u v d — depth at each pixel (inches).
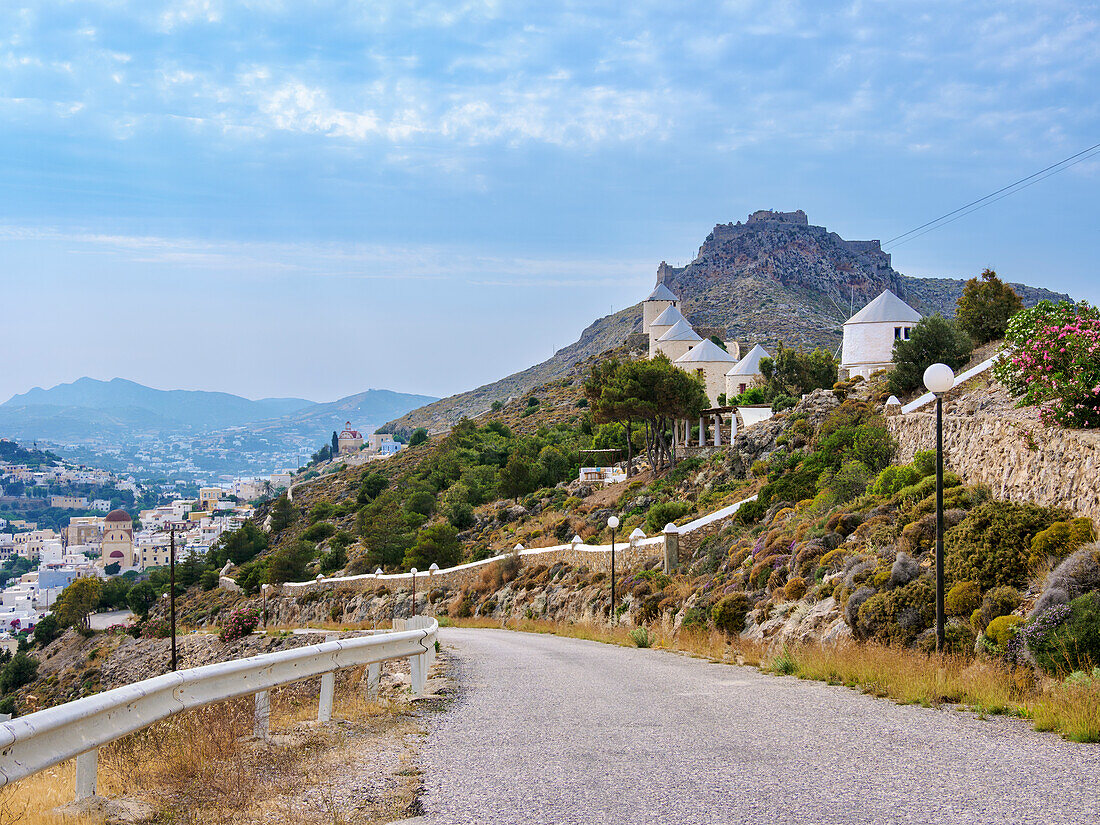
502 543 2652.6
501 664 793.6
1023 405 786.8
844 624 728.3
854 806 270.8
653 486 2349.9
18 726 237.1
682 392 2586.1
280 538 5039.4
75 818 262.2
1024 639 492.4
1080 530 579.5
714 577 1187.9
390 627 1801.2
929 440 1105.4
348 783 317.7
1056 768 315.0
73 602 4279.0
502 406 7691.9
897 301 2438.5
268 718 401.4
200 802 295.0
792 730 407.2
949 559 649.0
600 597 1503.4
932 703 471.5
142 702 305.0
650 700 527.5
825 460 1376.7
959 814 259.4
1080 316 751.7
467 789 306.3
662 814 268.2
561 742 390.0
